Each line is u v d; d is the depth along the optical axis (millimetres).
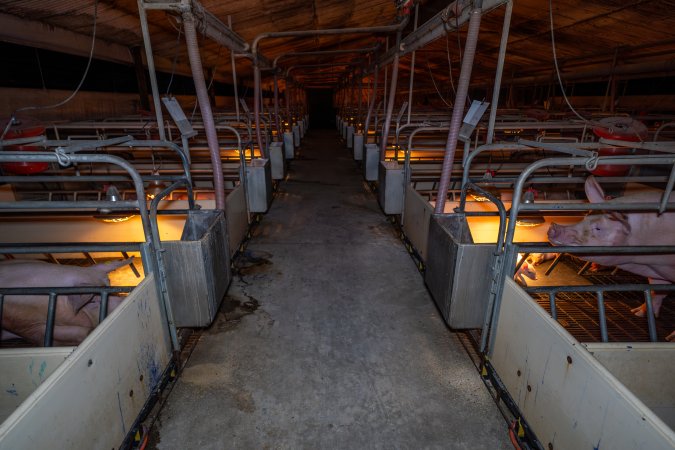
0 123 2803
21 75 4340
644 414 1040
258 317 2906
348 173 8297
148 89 7363
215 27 3553
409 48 4645
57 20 4465
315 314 2953
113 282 3262
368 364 2408
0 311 1815
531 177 2980
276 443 1843
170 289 2379
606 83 8305
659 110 6840
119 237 3436
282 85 20469
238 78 14023
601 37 6074
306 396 2143
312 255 4039
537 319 1636
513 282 1892
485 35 7832
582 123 3816
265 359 2445
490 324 2191
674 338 2389
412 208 3879
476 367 2385
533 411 1681
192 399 2113
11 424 985
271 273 3625
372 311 3000
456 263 2219
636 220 2189
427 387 2217
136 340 1766
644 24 5098
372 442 1853
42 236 3352
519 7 5711
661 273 2379
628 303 2938
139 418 1781
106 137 4320
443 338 2670
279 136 7680
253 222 4902
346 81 17016
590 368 1271
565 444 1432
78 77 5418
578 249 1855
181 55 7820
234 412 2027
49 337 1791
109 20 4801
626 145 2152
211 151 2902
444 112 7734
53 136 4797
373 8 7082
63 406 1214
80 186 4488
